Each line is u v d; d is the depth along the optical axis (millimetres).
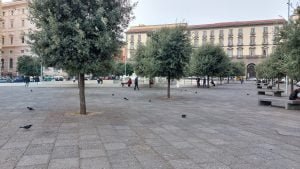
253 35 101125
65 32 10117
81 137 7547
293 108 14742
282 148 6793
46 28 10133
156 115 11859
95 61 10531
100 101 17312
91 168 5141
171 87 37469
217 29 106562
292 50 12547
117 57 11820
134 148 6555
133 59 38688
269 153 6336
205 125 9758
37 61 10820
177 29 19641
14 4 86438
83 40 9953
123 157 5844
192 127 9336
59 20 10227
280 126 9805
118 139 7398
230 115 12367
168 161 5637
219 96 23328
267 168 5336
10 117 10734
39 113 11812
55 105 14758
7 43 88312
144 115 11789
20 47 85562
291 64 12727
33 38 10461
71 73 11109
